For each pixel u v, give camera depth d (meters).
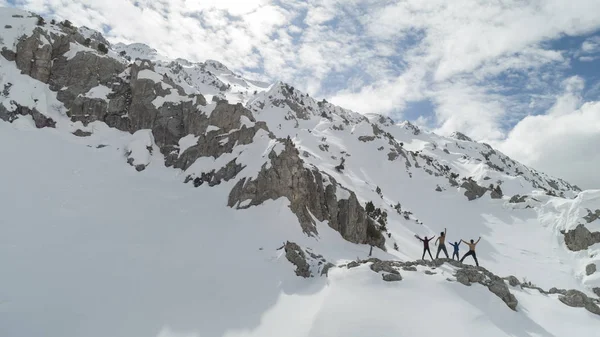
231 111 52.41
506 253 70.06
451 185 118.31
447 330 15.48
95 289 20.30
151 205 36.91
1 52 52.53
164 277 22.48
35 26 56.50
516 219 89.44
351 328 15.22
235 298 20.36
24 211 29.52
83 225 29.67
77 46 58.91
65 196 34.53
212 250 27.47
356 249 37.22
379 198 89.69
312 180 41.97
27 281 20.11
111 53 67.00
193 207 37.53
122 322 17.56
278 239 30.08
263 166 39.03
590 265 59.97
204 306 19.45
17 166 37.44
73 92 54.44
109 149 50.09
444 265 22.31
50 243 25.42
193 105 55.03
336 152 135.50
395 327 15.34
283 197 36.44
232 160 45.12
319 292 19.58
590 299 21.06
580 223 70.75
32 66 53.53
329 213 41.53
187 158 49.62
